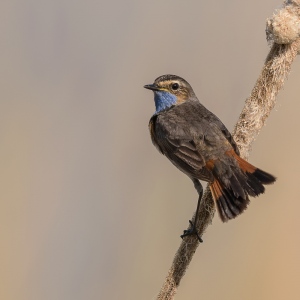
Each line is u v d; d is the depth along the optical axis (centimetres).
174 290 1008
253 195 1062
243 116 1091
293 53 1034
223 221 1047
